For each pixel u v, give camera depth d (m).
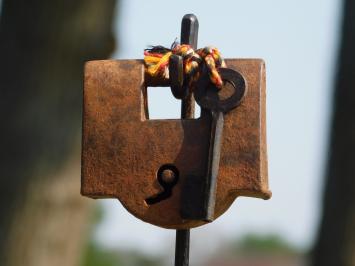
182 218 0.67
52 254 1.64
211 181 0.67
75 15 1.66
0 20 1.67
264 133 0.68
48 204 1.64
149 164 0.69
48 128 1.64
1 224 1.62
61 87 1.65
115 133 0.69
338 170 1.97
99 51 1.68
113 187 0.69
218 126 0.67
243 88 0.67
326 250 1.97
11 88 1.65
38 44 1.65
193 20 0.72
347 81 1.99
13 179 1.62
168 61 0.69
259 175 0.67
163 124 0.69
